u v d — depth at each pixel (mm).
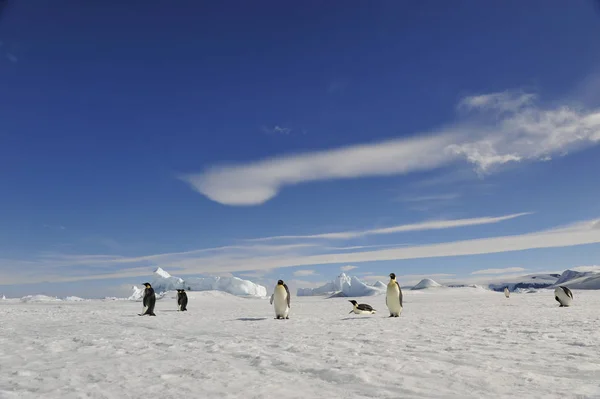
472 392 4020
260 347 7625
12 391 4469
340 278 126750
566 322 11930
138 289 103188
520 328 10469
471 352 6617
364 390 4184
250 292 98438
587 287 120250
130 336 10117
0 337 10047
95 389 4496
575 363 5457
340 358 6090
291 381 4676
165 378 4988
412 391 4094
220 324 13922
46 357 6879
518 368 5188
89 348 7770
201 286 102125
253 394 4125
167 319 16938
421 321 13828
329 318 16562
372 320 14852
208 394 4172
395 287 16516
